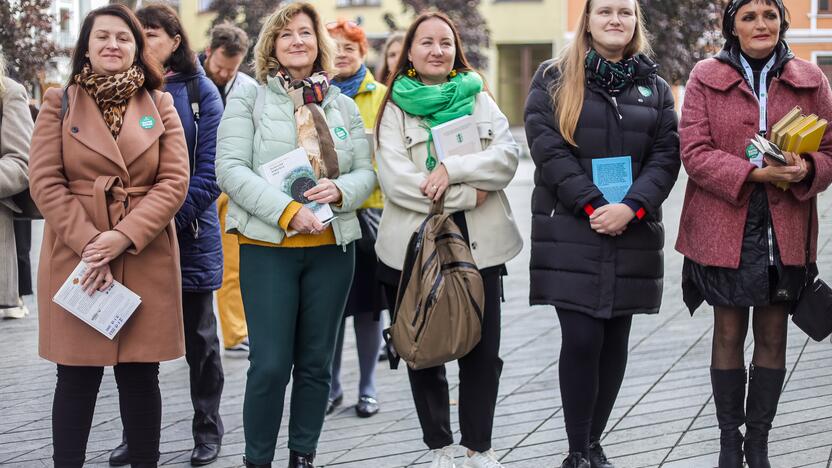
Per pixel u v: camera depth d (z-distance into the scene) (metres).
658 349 6.36
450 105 4.27
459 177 4.11
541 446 4.68
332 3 32.41
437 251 4.08
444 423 4.29
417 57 4.29
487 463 4.23
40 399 5.73
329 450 4.77
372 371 5.40
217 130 4.40
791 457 4.26
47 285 3.90
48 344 3.89
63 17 9.87
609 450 4.55
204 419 4.69
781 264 3.96
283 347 4.07
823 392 5.12
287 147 4.11
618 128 4.11
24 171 4.55
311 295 4.17
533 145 4.18
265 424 4.10
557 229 4.16
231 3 23.39
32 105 7.26
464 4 27.61
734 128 4.00
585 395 4.15
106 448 4.85
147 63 4.02
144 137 3.91
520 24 33.78
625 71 4.13
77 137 3.84
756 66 4.09
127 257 3.89
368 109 5.47
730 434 4.12
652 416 4.98
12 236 4.67
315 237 4.12
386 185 4.23
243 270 4.14
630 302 4.12
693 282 4.20
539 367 6.16
